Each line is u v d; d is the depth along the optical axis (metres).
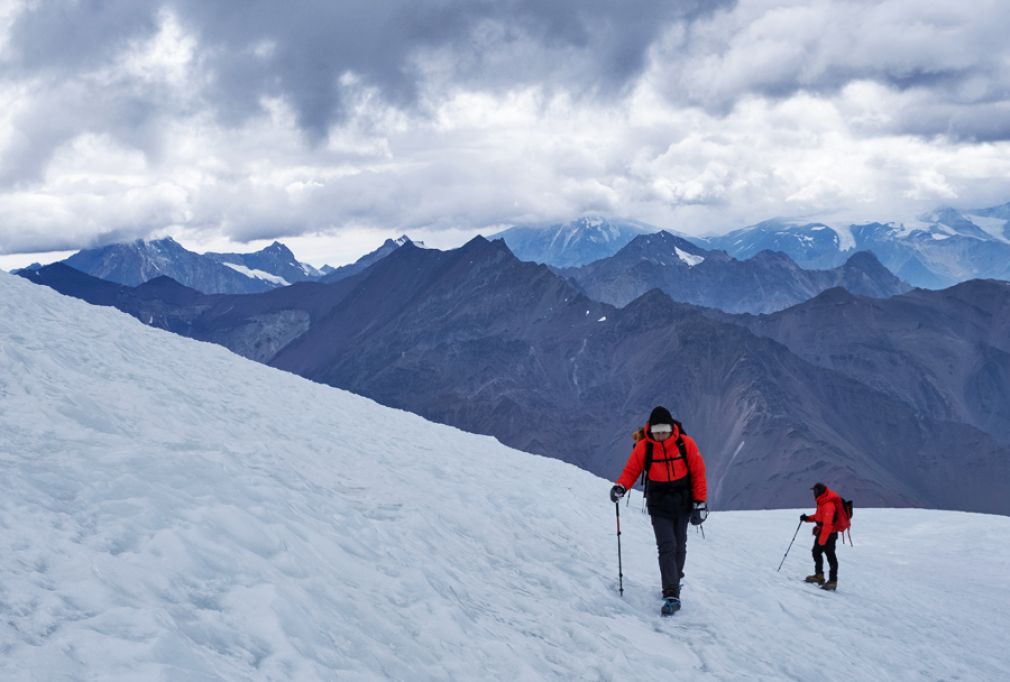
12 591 3.92
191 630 4.22
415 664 5.25
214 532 5.59
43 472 5.80
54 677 3.33
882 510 34.44
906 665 10.48
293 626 4.75
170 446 8.13
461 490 12.28
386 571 6.75
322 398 20.67
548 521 12.41
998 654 12.61
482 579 8.15
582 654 6.87
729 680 7.41
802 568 16.67
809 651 9.48
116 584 4.37
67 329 15.45
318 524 7.02
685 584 10.77
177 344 20.69
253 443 10.81
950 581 19.83
